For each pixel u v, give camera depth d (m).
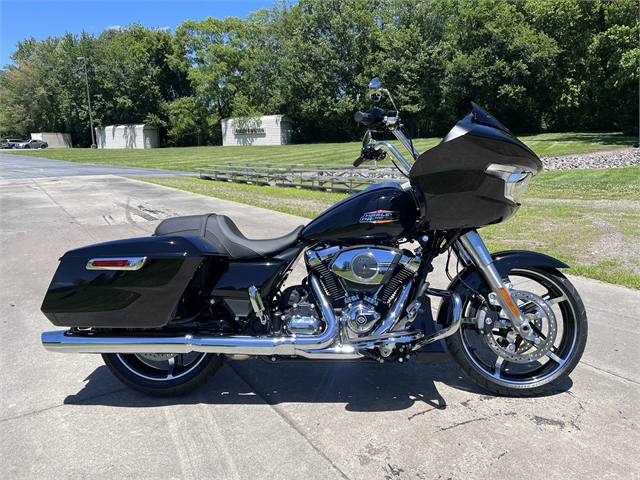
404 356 2.98
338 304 3.03
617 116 39.88
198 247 2.93
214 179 19.42
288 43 52.59
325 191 14.39
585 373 3.45
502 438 2.74
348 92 53.28
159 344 2.98
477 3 43.34
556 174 15.62
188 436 2.84
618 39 29.38
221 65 58.12
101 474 2.52
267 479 2.46
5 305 5.14
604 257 6.11
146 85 61.62
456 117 48.12
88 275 2.96
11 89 71.62
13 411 3.15
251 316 3.07
